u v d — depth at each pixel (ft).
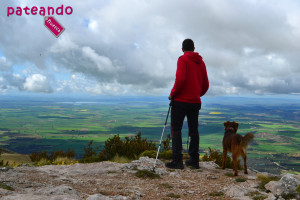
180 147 16.98
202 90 18.02
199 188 12.46
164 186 12.67
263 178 13.79
